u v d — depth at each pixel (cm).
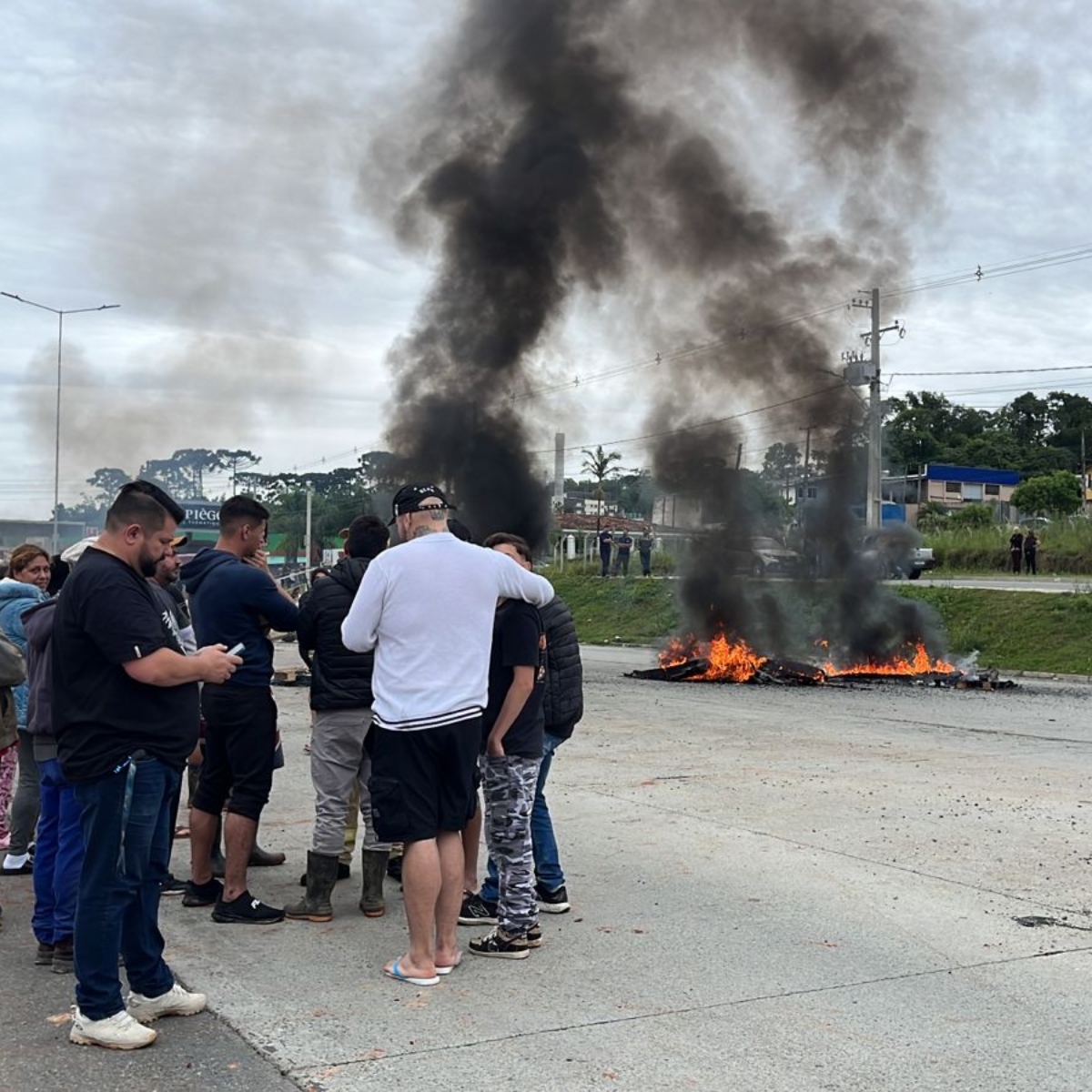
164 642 410
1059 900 581
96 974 399
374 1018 426
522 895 501
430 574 478
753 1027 417
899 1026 419
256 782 556
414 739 468
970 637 2345
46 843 498
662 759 1043
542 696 523
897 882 615
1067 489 5684
